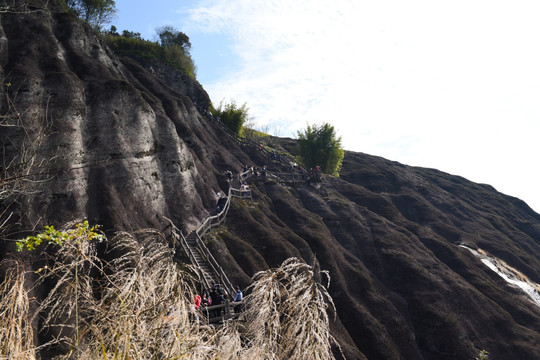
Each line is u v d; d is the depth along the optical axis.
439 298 43.34
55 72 29.72
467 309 42.94
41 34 32.47
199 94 72.69
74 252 3.94
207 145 52.66
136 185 31.92
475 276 51.16
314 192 57.03
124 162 31.69
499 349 39.41
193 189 39.03
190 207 36.72
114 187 30.05
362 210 57.41
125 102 34.06
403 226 60.19
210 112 66.94
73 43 37.19
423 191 82.44
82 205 26.75
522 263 61.53
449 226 69.12
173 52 76.31
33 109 26.11
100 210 27.88
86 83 33.03
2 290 3.60
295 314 4.18
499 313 43.38
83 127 30.19
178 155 38.03
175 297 3.80
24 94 26.11
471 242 64.25
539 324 44.88
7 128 23.05
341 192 65.75
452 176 106.44
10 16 31.86
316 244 43.16
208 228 34.97
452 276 47.44
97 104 31.88
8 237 18.48
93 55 40.44
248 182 51.62
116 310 3.58
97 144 30.62
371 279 44.41
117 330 3.44
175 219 34.47
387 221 57.28
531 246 74.00
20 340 3.37
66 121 28.05
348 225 52.81
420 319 41.47
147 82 53.12
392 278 46.41
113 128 31.98
